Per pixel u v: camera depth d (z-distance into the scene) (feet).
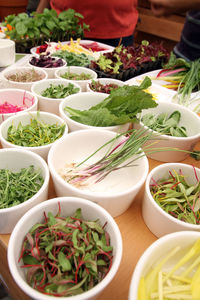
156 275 1.52
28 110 2.87
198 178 2.20
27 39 5.45
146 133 2.68
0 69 4.34
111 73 4.25
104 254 1.66
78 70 4.19
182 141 2.60
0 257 2.11
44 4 6.61
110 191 2.33
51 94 3.41
